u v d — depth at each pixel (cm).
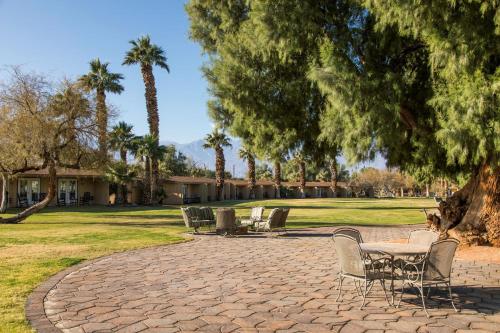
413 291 794
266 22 1030
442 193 8788
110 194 5331
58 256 1202
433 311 670
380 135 995
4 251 1290
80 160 2527
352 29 1101
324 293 787
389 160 1431
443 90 946
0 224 2300
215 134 6575
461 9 830
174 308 693
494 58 922
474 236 1300
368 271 709
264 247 1407
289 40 1045
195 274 966
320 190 10212
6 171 2456
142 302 729
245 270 1012
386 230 2062
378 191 11081
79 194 4875
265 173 10956
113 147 2692
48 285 854
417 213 3456
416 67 1214
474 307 693
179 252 1297
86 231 1902
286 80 1274
